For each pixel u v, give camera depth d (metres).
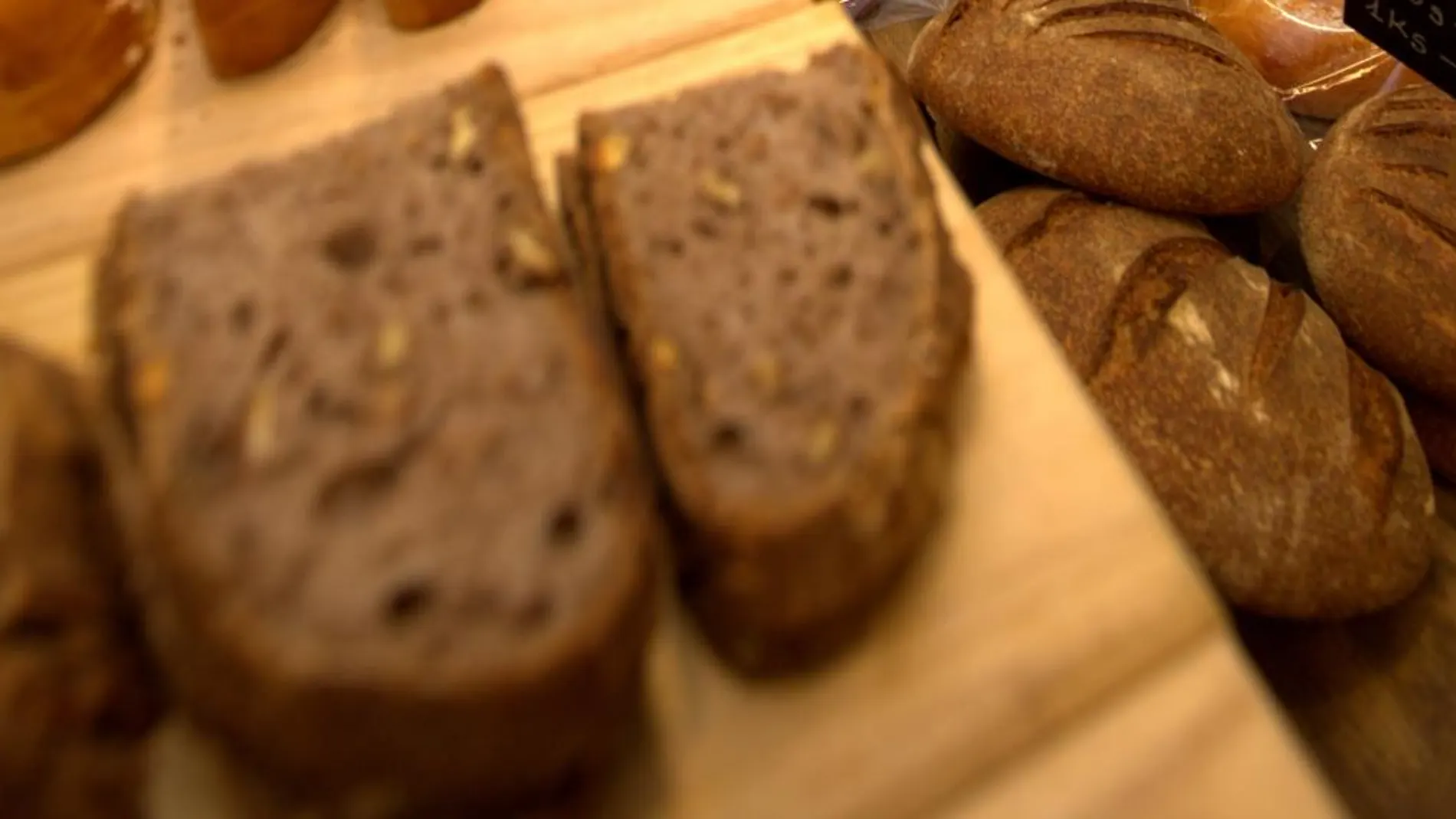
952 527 0.60
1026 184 0.85
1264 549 0.72
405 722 0.50
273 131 0.69
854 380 0.57
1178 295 0.76
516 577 0.53
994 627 0.58
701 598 0.57
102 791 0.54
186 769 0.55
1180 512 0.73
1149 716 0.57
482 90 0.62
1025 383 0.62
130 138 0.69
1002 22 0.83
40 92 0.67
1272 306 0.77
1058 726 0.57
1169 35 0.82
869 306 0.58
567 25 0.71
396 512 0.53
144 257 0.57
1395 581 0.73
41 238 0.66
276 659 0.50
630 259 0.59
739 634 0.57
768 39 0.70
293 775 0.53
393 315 0.56
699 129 0.62
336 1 0.72
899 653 0.58
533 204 0.59
